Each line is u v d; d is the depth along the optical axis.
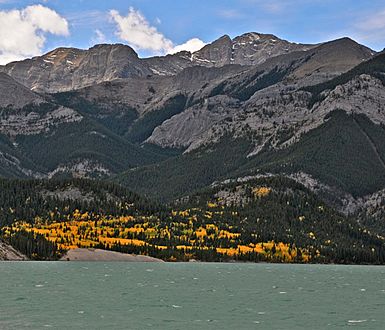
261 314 143.75
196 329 123.38
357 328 127.38
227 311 147.12
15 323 125.56
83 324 126.00
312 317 140.50
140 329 122.38
